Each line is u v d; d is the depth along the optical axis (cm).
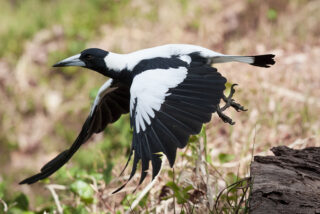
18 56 1856
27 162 1584
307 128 1099
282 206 592
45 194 1353
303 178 619
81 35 1852
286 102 1206
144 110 663
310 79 1291
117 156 1155
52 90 1720
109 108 889
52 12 2002
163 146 629
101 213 883
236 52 1505
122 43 1733
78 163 1298
